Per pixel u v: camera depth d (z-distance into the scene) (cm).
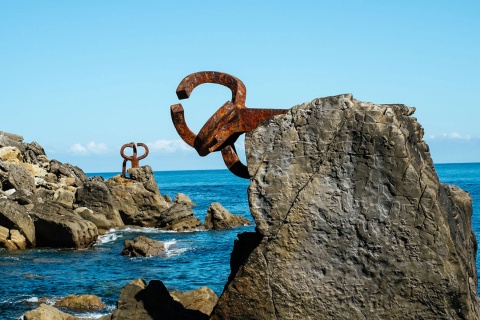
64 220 2727
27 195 3114
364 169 746
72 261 2358
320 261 754
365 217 745
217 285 1912
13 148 4138
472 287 811
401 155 735
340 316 752
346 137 752
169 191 8912
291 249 760
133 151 4028
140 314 947
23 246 2662
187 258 2466
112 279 1980
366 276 746
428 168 761
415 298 738
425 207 732
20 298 1650
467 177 11188
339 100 760
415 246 734
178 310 991
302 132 768
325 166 757
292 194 763
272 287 764
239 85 854
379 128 739
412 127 776
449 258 730
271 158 775
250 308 772
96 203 3581
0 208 2645
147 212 3728
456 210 816
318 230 754
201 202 6166
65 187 4172
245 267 771
